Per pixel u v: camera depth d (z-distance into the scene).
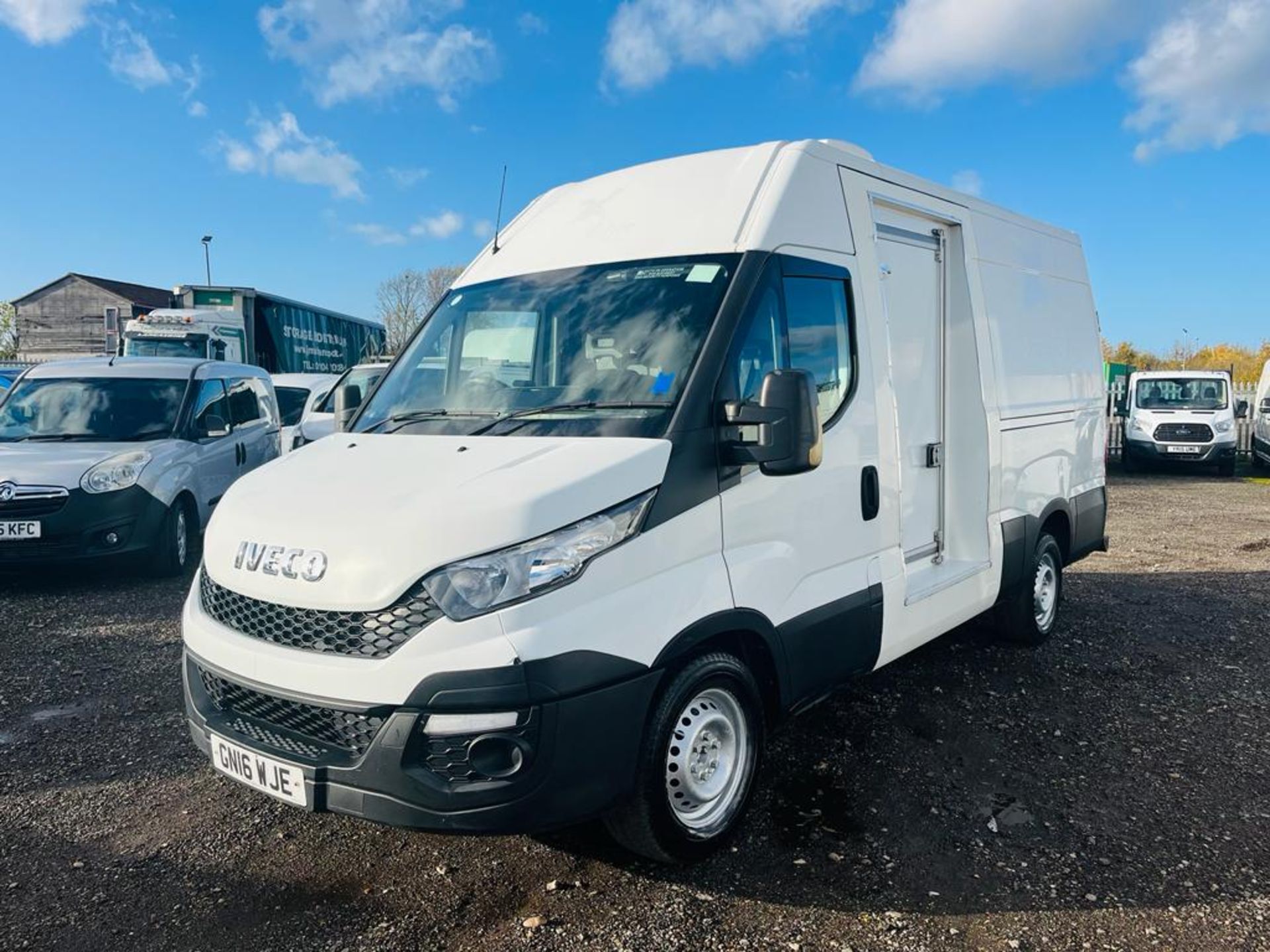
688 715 3.37
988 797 4.10
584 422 3.46
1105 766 4.43
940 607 4.90
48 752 4.50
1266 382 21.44
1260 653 6.27
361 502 3.17
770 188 3.98
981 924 3.13
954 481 5.41
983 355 5.40
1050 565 6.49
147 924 3.12
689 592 3.26
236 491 3.63
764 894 3.30
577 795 2.93
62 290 48.31
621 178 4.52
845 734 4.80
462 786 2.81
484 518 2.90
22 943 3.01
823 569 3.98
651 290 3.82
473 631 2.80
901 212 4.91
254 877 3.41
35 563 7.42
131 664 5.81
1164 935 3.07
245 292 22.25
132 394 8.99
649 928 3.09
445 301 4.58
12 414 8.74
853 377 4.22
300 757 3.00
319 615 3.00
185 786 4.14
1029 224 6.31
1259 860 3.56
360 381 11.59
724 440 3.41
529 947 2.99
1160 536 11.49
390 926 3.11
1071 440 6.64
